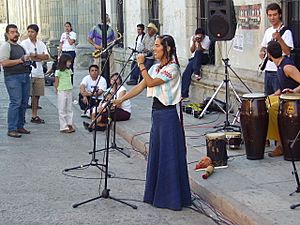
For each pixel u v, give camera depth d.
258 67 10.52
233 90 10.19
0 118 12.72
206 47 12.70
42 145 10.02
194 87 13.20
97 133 10.92
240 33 11.21
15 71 10.52
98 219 6.24
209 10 9.41
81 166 8.21
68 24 17.59
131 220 6.19
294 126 7.57
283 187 6.64
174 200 6.42
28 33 11.54
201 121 10.89
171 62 6.33
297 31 9.86
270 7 8.60
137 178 7.85
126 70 18.17
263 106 7.79
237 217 5.95
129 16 18.62
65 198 7.00
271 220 5.58
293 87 7.88
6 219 6.29
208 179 7.05
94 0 22.17
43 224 6.12
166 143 6.40
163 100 6.31
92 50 22.47
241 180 6.97
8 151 9.59
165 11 14.98
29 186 7.54
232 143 8.48
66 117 11.05
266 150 8.43
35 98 12.00
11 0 50.44
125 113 11.23
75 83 18.23
